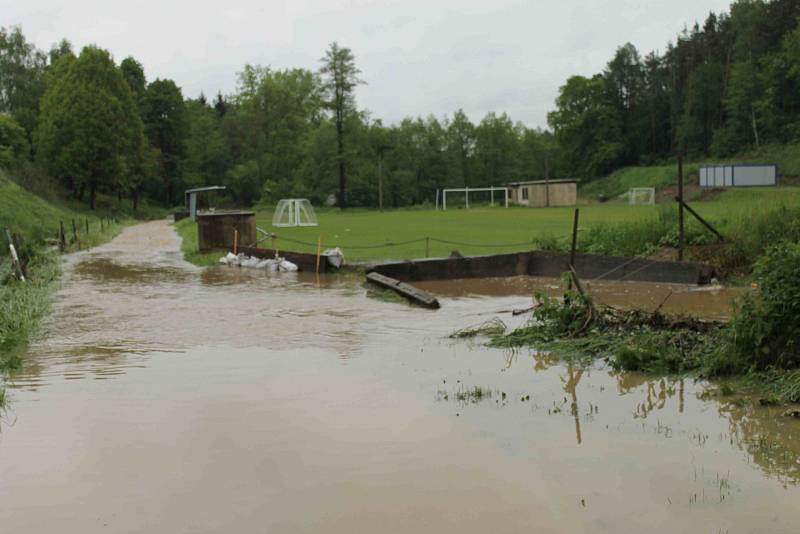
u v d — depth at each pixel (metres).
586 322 11.16
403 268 19.17
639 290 16.77
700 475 6.03
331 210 84.75
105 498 5.69
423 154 103.00
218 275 21.11
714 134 96.06
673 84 108.75
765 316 8.76
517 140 115.12
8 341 11.18
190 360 10.11
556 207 76.19
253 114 98.62
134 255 29.08
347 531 5.15
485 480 5.96
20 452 6.63
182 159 92.50
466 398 8.21
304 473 6.12
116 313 14.24
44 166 62.94
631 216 47.28
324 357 10.27
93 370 9.56
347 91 89.00
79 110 62.94
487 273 20.11
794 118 86.38
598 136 108.62
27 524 5.28
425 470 6.17
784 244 9.53
